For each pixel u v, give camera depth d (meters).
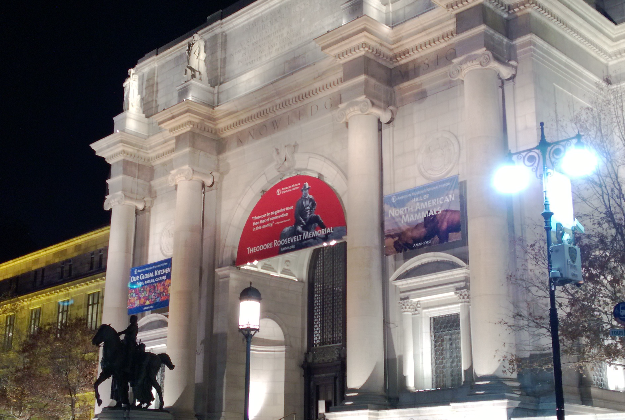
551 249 22.00
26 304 71.38
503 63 33.69
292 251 40.84
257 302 31.62
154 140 49.38
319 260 46.19
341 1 42.19
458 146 35.31
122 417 38.12
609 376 33.81
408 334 34.88
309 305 45.72
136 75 51.44
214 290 44.00
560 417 20.70
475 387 30.23
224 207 45.03
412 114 37.41
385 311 35.84
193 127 45.09
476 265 31.47
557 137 33.81
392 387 34.75
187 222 44.28
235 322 43.03
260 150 43.81
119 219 49.03
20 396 54.94
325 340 44.53
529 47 33.94
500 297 30.86
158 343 46.12
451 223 34.22
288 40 44.47
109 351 38.84
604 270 28.06
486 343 30.50
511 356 29.86
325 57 41.78
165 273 46.44
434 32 36.59
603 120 34.25
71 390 52.56
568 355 30.03
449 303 34.16
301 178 41.56
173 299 43.38
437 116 36.47
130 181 49.38
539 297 29.03
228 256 43.84
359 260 35.44
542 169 24.94
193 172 44.62
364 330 34.56
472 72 33.50
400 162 37.19
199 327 43.72
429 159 36.16
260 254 42.28
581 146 22.09
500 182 23.42
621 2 39.44
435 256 34.66
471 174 32.47
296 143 41.94
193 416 41.62
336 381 43.22
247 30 46.88
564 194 22.94
